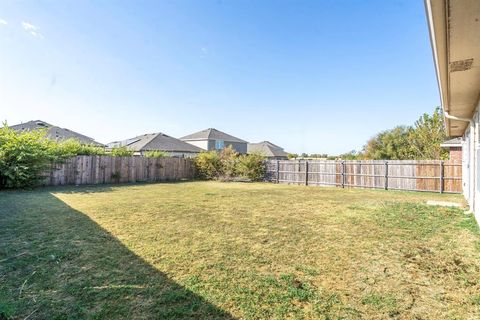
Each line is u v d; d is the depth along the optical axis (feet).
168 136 93.15
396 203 26.03
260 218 19.33
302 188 42.39
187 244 13.28
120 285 8.95
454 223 17.65
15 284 8.92
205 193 34.04
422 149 65.72
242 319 7.16
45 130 39.88
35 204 23.89
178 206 24.07
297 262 11.12
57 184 40.32
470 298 8.29
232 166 56.54
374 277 9.77
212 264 10.82
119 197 29.35
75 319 7.04
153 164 52.60
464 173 30.83
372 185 43.11
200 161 58.44
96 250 12.25
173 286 8.93
